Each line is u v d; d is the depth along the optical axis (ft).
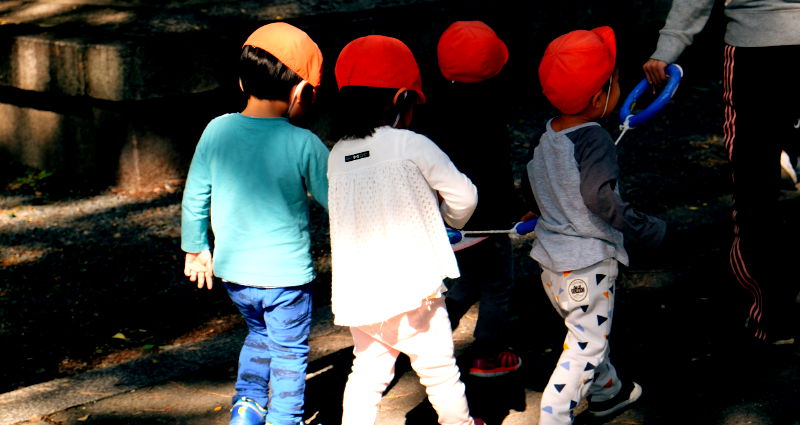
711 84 29.43
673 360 12.30
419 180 9.24
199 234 10.42
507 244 11.64
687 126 25.23
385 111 9.34
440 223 9.36
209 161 10.16
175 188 21.34
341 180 9.42
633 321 13.64
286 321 10.19
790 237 15.94
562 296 10.05
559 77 9.55
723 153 22.74
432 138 11.19
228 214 10.03
